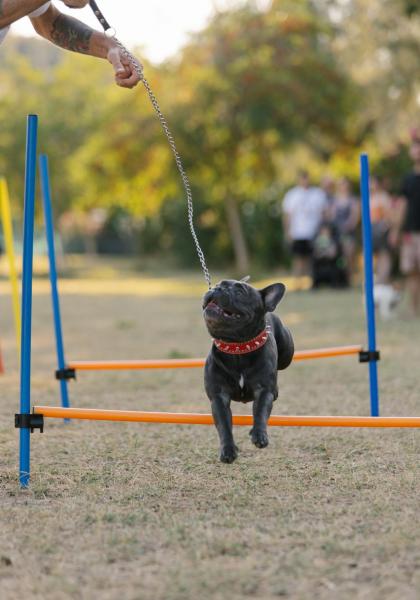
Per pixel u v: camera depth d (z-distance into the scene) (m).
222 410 5.25
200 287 27.16
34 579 3.83
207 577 3.80
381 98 30.94
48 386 9.62
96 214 54.47
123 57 5.76
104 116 33.75
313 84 28.64
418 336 12.91
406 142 27.14
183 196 33.78
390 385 8.99
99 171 32.88
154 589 3.69
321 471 5.71
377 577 3.80
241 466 5.88
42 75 41.34
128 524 4.60
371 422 5.30
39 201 38.00
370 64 31.72
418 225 14.82
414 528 4.43
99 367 7.50
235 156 29.97
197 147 29.77
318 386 9.19
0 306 21.52
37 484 5.42
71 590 3.68
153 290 26.55
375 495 5.09
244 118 28.09
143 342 13.62
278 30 29.02
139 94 30.05
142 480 5.53
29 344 5.43
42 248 59.28
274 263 31.59
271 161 30.19
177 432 7.07
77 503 5.00
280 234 31.11
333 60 29.80
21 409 5.43
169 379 10.09
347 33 32.16
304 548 4.18
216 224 35.34
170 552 4.15
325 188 22.22
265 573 3.85
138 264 41.22
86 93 40.81
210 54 29.39
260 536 4.35
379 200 17.61
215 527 4.53
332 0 32.81
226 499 5.09
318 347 12.05
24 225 5.36
